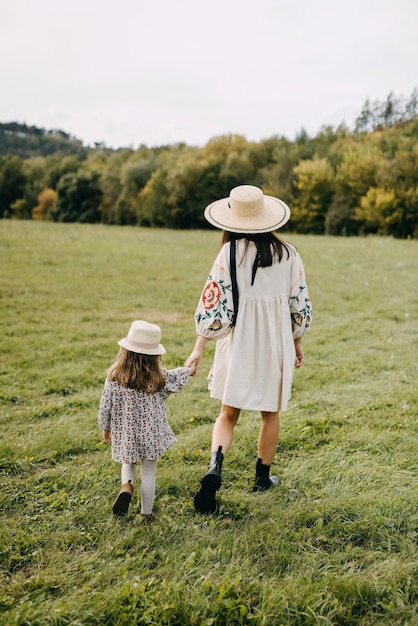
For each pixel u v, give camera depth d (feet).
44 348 22.62
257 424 14.96
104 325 27.50
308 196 146.10
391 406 16.48
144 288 38.14
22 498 10.88
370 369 20.59
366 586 8.09
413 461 12.55
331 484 11.47
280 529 9.70
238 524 9.96
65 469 12.08
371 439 13.74
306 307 11.04
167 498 10.85
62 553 9.04
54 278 40.01
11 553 9.02
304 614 7.56
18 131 588.91
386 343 24.63
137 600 7.70
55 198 228.02
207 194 168.25
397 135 162.40
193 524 9.95
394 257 57.21
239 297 10.51
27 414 15.46
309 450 13.35
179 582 8.11
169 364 21.04
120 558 8.89
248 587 8.05
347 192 141.69
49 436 13.62
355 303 34.45
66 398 17.02
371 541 9.35
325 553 9.04
